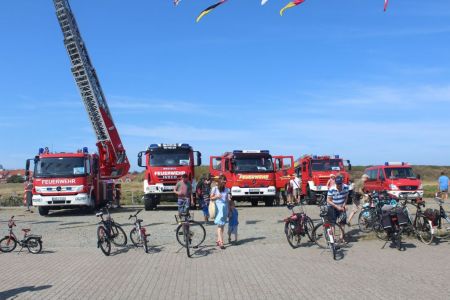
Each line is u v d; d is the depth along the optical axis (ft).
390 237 38.91
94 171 79.77
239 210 79.05
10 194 138.10
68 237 48.98
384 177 92.27
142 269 32.45
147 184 79.82
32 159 75.77
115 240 40.75
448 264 31.86
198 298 24.57
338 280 28.07
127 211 83.92
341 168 94.02
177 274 30.63
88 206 79.00
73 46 83.25
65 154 76.23
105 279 29.45
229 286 27.09
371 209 45.29
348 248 39.19
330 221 36.83
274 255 36.94
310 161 94.89
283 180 88.02
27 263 35.47
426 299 23.43
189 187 52.60
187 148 80.48
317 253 37.47
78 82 84.79
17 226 60.54
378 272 29.99
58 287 27.48
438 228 40.91
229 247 40.98
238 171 84.74
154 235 48.67
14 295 25.72
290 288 26.32
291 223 40.19
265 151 86.74
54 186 74.54
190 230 40.16
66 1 82.28
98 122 87.35
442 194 92.79
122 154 90.63
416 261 33.17
